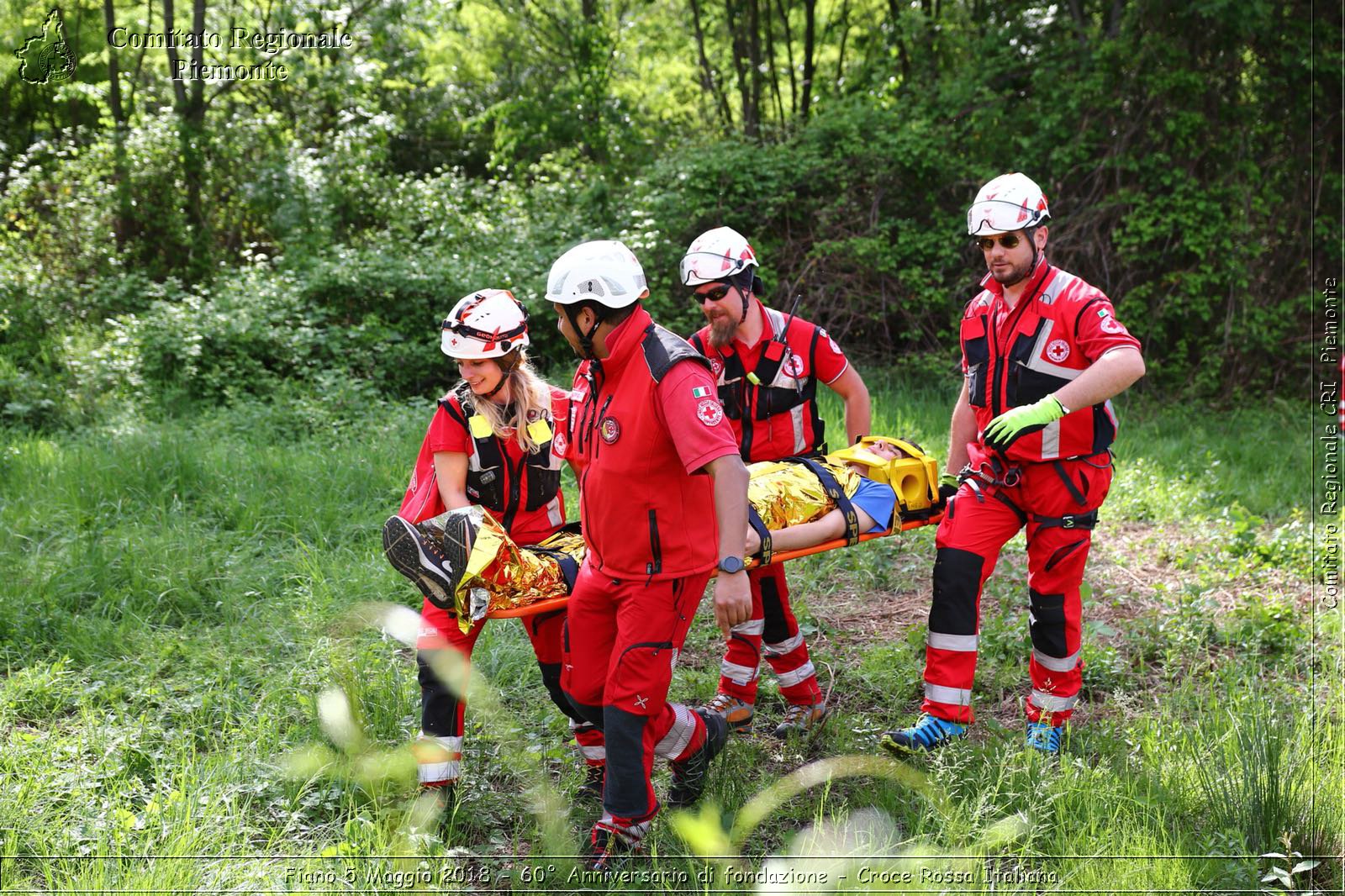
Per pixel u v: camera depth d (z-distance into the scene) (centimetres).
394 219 1416
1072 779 371
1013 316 404
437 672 359
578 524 383
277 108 1616
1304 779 369
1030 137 1323
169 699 447
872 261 1295
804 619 561
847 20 2069
